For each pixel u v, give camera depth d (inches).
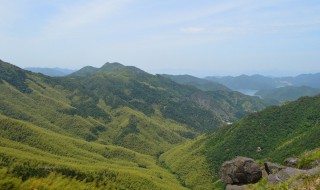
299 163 2030.0
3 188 2834.6
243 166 2043.6
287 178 1780.3
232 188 1991.9
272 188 1731.1
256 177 2015.3
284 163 2199.8
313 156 2039.9
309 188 1502.2
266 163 2106.3
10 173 3112.7
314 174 1628.9
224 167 2119.8
